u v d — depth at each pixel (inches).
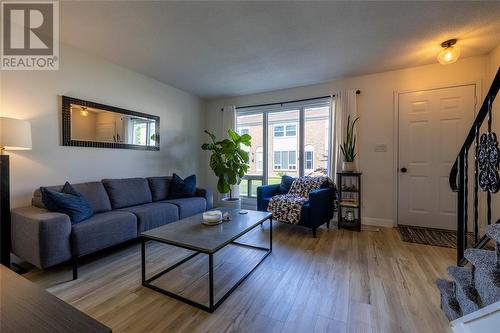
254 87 164.9
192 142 184.2
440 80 124.1
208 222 86.0
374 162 139.4
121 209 110.3
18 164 91.0
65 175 105.4
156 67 130.9
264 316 59.6
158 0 75.4
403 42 102.1
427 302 64.6
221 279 78.1
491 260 48.8
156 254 98.4
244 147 188.5
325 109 159.3
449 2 76.0
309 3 76.8
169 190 142.8
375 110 138.7
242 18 85.2
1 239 79.4
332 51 110.9
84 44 105.1
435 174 127.0
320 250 102.5
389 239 114.8
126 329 54.9
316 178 141.3
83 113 111.5
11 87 89.6
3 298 27.5
